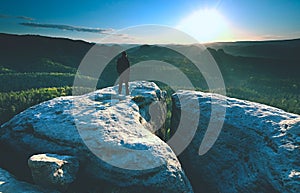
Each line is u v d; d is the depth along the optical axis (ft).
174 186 36.65
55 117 47.62
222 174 46.55
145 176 36.68
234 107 52.80
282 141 40.52
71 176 36.70
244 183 41.86
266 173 38.91
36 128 45.52
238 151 45.96
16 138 46.42
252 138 45.19
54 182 34.35
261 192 39.32
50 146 42.65
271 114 48.26
